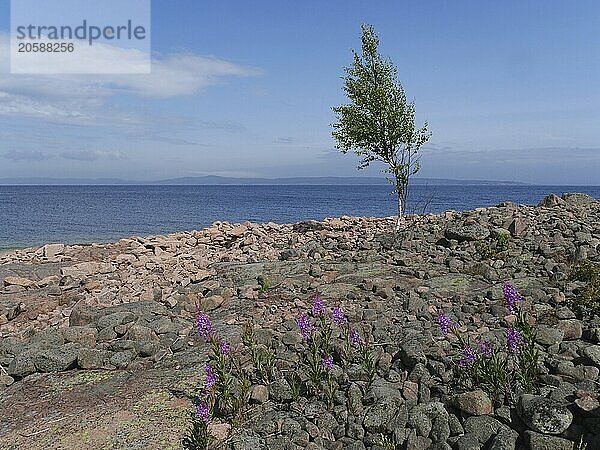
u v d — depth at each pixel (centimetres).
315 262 1238
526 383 505
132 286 1179
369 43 1828
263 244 1748
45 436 543
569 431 423
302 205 7962
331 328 741
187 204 7594
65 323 908
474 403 474
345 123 1842
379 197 12219
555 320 723
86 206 6525
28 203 7206
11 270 1532
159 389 627
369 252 1268
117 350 735
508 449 424
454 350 613
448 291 922
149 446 518
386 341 705
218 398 565
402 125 1784
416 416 487
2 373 688
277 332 784
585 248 1030
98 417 572
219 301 964
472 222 1271
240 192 17762
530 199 9544
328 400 545
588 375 531
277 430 521
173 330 821
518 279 943
